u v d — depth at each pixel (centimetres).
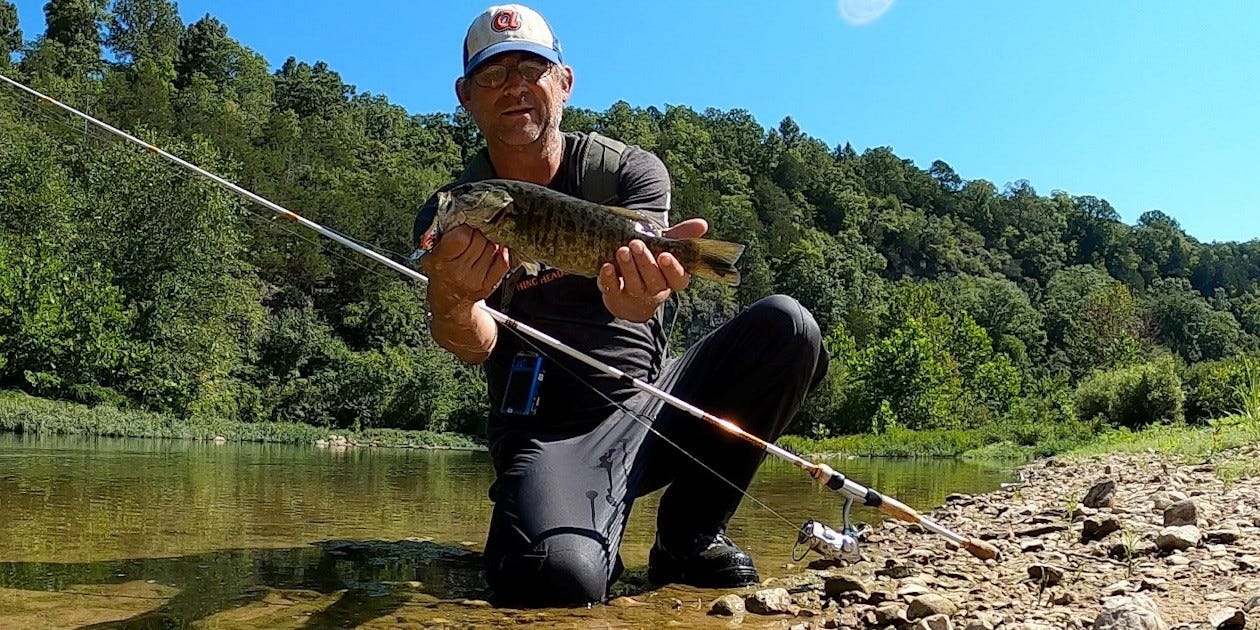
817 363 439
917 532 589
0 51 9694
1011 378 6762
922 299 8688
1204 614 320
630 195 429
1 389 3038
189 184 4003
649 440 429
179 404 3678
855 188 16688
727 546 427
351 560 456
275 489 845
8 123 4778
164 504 663
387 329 6750
